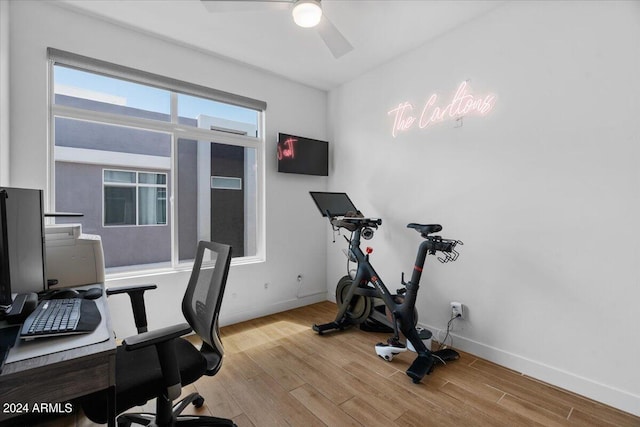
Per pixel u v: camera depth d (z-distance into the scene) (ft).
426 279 8.88
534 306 6.73
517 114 6.98
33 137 6.85
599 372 5.85
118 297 7.98
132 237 13.04
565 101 6.26
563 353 6.31
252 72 10.42
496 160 7.36
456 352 7.64
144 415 5.02
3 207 3.64
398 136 9.77
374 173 10.60
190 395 5.49
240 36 8.47
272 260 11.05
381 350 7.54
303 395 6.08
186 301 5.42
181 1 7.02
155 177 12.09
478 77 7.68
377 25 8.00
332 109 12.28
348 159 11.61
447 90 8.37
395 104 9.84
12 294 4.18
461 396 6.04
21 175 6.72
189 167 9.72
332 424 5.25
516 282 7.02
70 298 4.80
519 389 6.27
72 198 12.64
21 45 6.72
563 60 6.27
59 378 2.85
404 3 7.13
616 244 5.67
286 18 7.68
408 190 9.46
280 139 10.89
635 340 5.47
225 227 10.66
